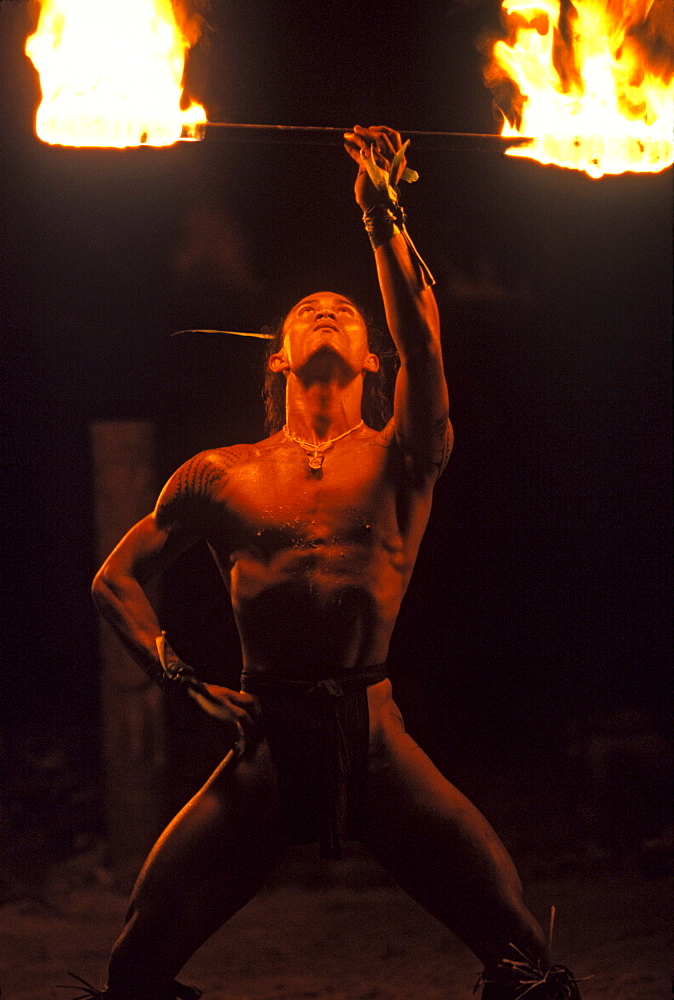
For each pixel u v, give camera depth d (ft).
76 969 19.22
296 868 26.76
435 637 44.11
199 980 18.35
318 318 11.01
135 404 31.96
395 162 10.25
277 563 10.41
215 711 10.20
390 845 10.14
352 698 10.24
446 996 16.52
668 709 39.29
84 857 26.73
